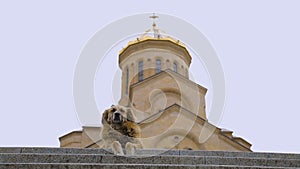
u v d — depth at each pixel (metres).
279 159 8.38
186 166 7.53
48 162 8.02
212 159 8.29
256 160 8.27
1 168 7.26
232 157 8.49
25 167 7.31
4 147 8.98
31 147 9.02
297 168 7.65
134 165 7.48
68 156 8.14
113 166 7.45
